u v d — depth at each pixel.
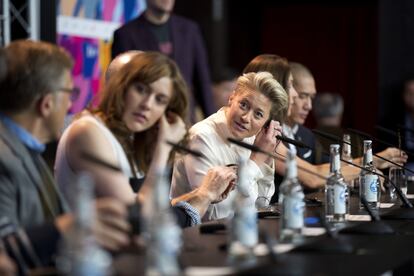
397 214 7.70
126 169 6.60
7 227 5.38
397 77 18.11
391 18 18.11
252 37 20.47
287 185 6.16
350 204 8.59
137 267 4.98
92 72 13.06
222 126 8.60
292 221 6.10
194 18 17.95
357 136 10.34
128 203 6.25
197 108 13.58
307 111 10.56
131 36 12.73
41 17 11.93
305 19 20.22
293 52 20.30
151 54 6.46
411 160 15.45
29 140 5.85
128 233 5.49
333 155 7.23
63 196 6.49
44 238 5.43
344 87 20.11
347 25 20.05
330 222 7.11
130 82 6.42
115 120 6.53
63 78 5.85
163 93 6.43
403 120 17.75
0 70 5.73
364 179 8.26
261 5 20.38
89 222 4.39
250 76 8.52
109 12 13.34
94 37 13.10
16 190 5.68
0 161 5.66
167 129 6.52
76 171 6.50
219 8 18.12
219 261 5.29
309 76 10.52
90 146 6.45
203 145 8.47
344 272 5.16
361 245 6.16
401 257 5.79
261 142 8.57
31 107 5.80
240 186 5.77
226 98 14.77
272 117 8.57
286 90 9.46
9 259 5.25
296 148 10.58
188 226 7.47
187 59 13.22
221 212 8.29
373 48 19.92
